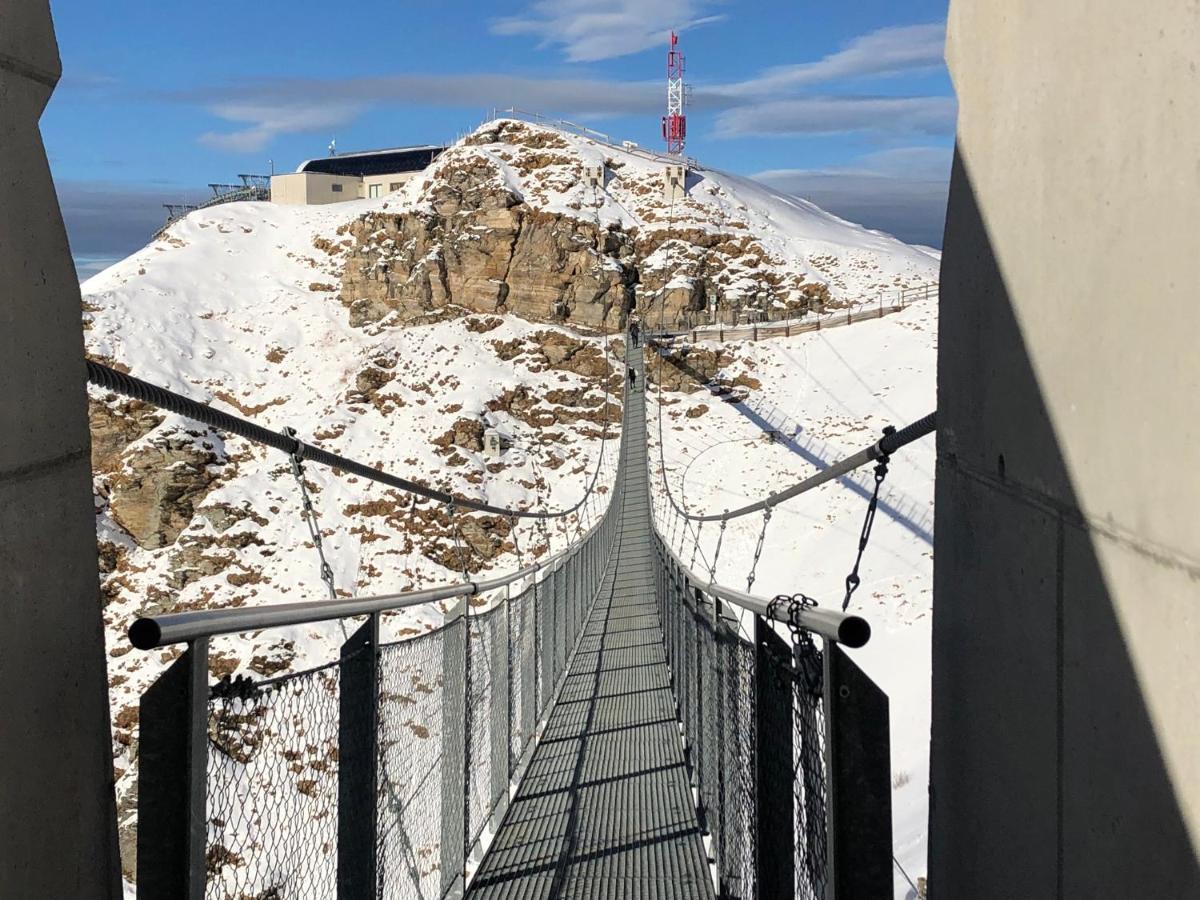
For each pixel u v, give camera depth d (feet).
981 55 6.48
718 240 221.05
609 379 181.47
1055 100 5.08
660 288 204.13
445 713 14.58
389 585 125.59
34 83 5.54
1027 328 5.49
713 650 16.57
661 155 269.44
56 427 5.55
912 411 152.46
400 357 184.96
